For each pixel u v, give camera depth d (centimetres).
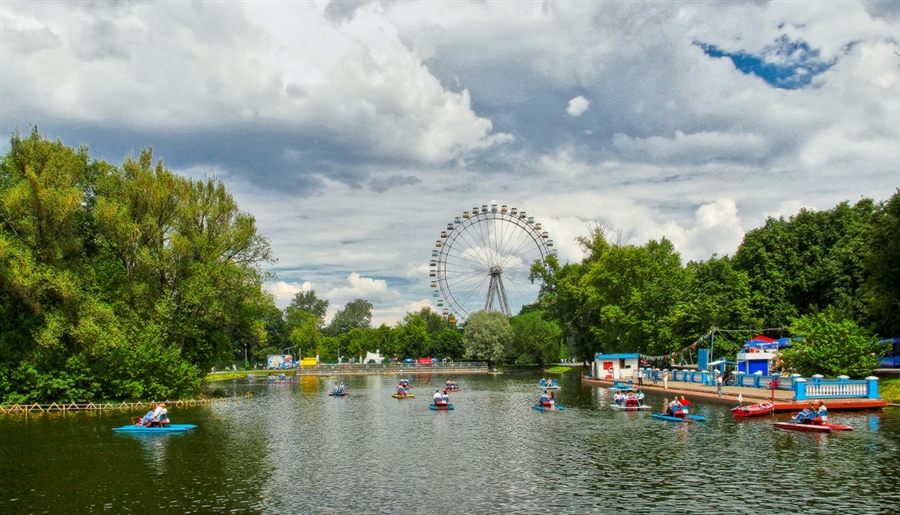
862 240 8625
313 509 2895
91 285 7062
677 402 5728
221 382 13762
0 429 5334
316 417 6344
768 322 9788
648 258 11925
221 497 3098
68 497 3103
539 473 3569
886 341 7175
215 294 7712
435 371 17812
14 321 6788
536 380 13138
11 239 6412
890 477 3269
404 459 4028
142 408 6962
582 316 13912
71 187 6844
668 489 3150
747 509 2798
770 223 10719
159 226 7625
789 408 5616
